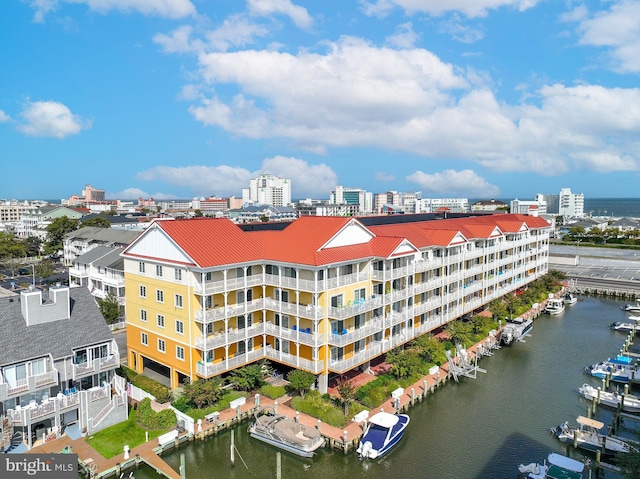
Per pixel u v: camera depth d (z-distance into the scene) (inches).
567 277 4040.4
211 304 1622.8
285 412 1561.3
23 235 6742.1
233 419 1502.2
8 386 1259.8
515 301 2753.4
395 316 1907.0
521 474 1274.6
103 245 3329.2
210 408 1513.3
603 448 1373.0
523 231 3137.3
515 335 2394.2
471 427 1545.3
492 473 1290.6
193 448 1396.4
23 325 1400.1
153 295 1736.0
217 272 1638.8
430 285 2135.8
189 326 1590.8
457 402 1726.1
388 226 2261.3
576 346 2367.1
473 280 2647.6
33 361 1338.6
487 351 2203.5
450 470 1306.6
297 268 1627.7
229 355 1689.2
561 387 1866.4
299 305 1651.1
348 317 1647.4
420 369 1875.0
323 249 1673.2
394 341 1915.6
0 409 1295.5
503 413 1642.5
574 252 5369.1
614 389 1852.9
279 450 1387.8
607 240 6077.8
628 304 3307.1
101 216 5305.1
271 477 1278.3
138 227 4419.3
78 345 1430.9
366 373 1862.7
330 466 1328.7
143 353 1818.4
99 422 1419.8
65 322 1480.1
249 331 1695.4
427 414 1633.9
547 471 1254.9
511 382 1910.7
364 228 1873.8
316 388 1691.7
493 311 2586.1
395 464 1337.4
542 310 3036.4
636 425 1550.2
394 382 1764.3
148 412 1446.9
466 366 2010.3
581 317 2938.0
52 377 1341.0
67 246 4148.6
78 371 1424.7
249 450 1396.4
